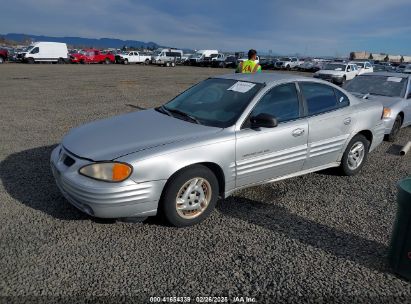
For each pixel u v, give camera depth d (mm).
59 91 14109
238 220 3646
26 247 3029
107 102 11523
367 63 26281
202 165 3451
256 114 3779
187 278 2713
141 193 3109
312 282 2719
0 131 7074
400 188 2666
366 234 3455
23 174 4688
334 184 4719
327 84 4617
